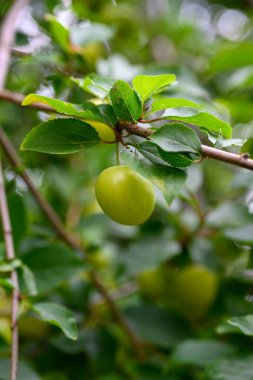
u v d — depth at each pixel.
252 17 0.89
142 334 0.59
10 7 0.65
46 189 0.73
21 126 0.69
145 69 0.61
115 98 0.39
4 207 0.49
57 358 0.60
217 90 0.74
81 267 0.52
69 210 0.68
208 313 0.61
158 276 0.63
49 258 0.52
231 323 0.42
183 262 0.60
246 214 0.57
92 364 0.59
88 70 0.56
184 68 0.62
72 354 0.60
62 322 0.43
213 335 0.61
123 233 0.65
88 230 0.68
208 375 0.48
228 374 0.48
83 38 0.55
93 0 0.75
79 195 0.70
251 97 0.69
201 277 0.60
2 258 0.48
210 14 0.98
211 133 0.40
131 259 0.59
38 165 0.72
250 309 0.59
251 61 0.66
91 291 0.63
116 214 0.40
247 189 0.58
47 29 0.63
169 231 0.60
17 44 0.63
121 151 0.40
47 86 0.59
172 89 0.58
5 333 0.59
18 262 0.46
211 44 0.86
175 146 0.38
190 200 0.56
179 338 0.59
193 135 0.38
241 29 0.95
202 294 0.60
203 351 0.52
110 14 0.77
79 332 0.60
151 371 0.56
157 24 0.87
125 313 0.60
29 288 0.45
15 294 0.44
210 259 0.59
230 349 0.52
